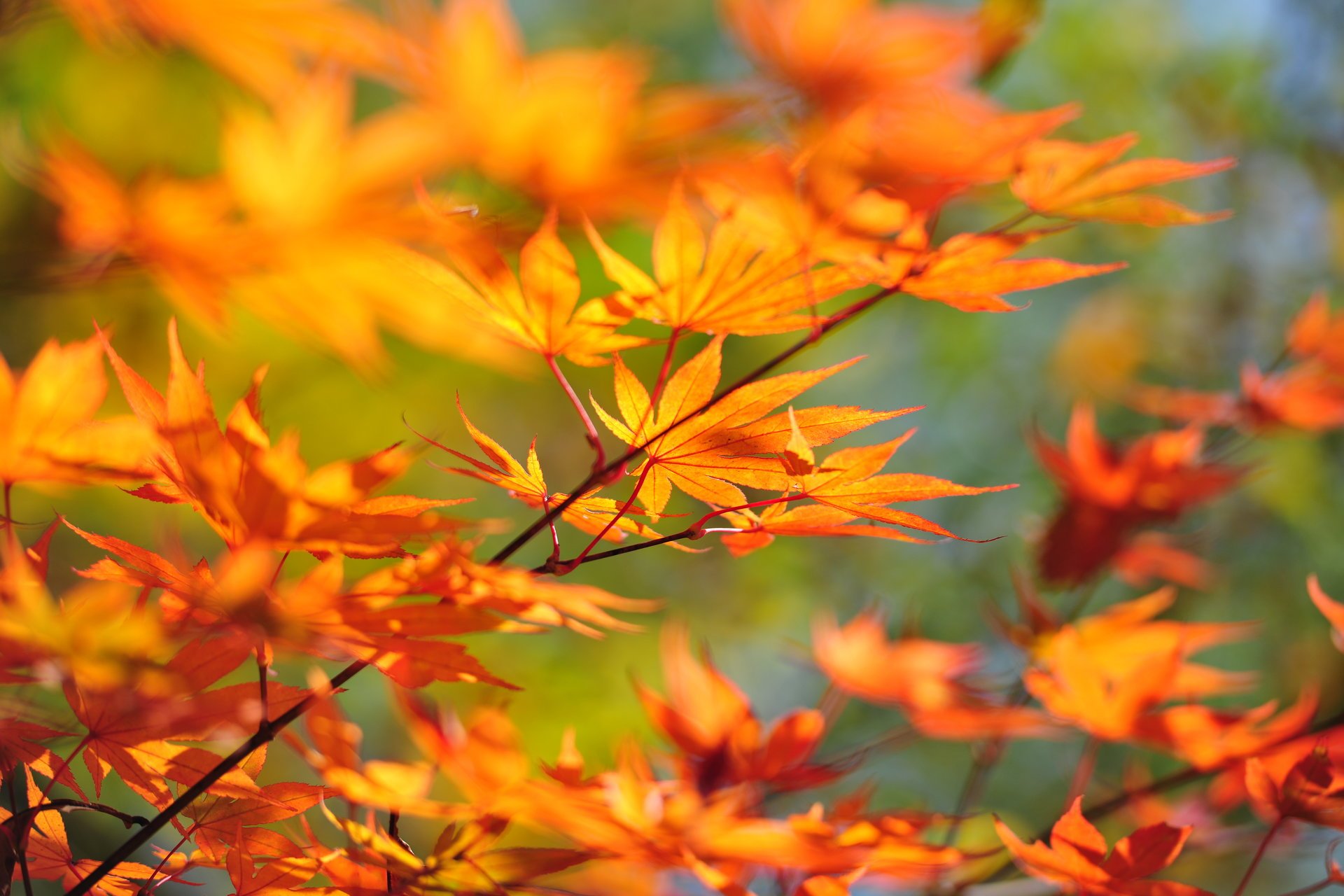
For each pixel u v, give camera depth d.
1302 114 3.56
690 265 1.10
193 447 1.08
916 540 1.12
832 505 1.11
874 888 1.25
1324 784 1.17
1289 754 1.21
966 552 3.90
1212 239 3.55
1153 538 1.54
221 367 2.08
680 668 1.24
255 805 1.13
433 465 1.12
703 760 1.22
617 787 1.12
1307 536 3.02
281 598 1.08
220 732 1.10
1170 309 3.55
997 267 1.12
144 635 1.06
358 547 1.10
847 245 1.10
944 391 4.30
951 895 1.26
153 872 1.14
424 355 2.35
